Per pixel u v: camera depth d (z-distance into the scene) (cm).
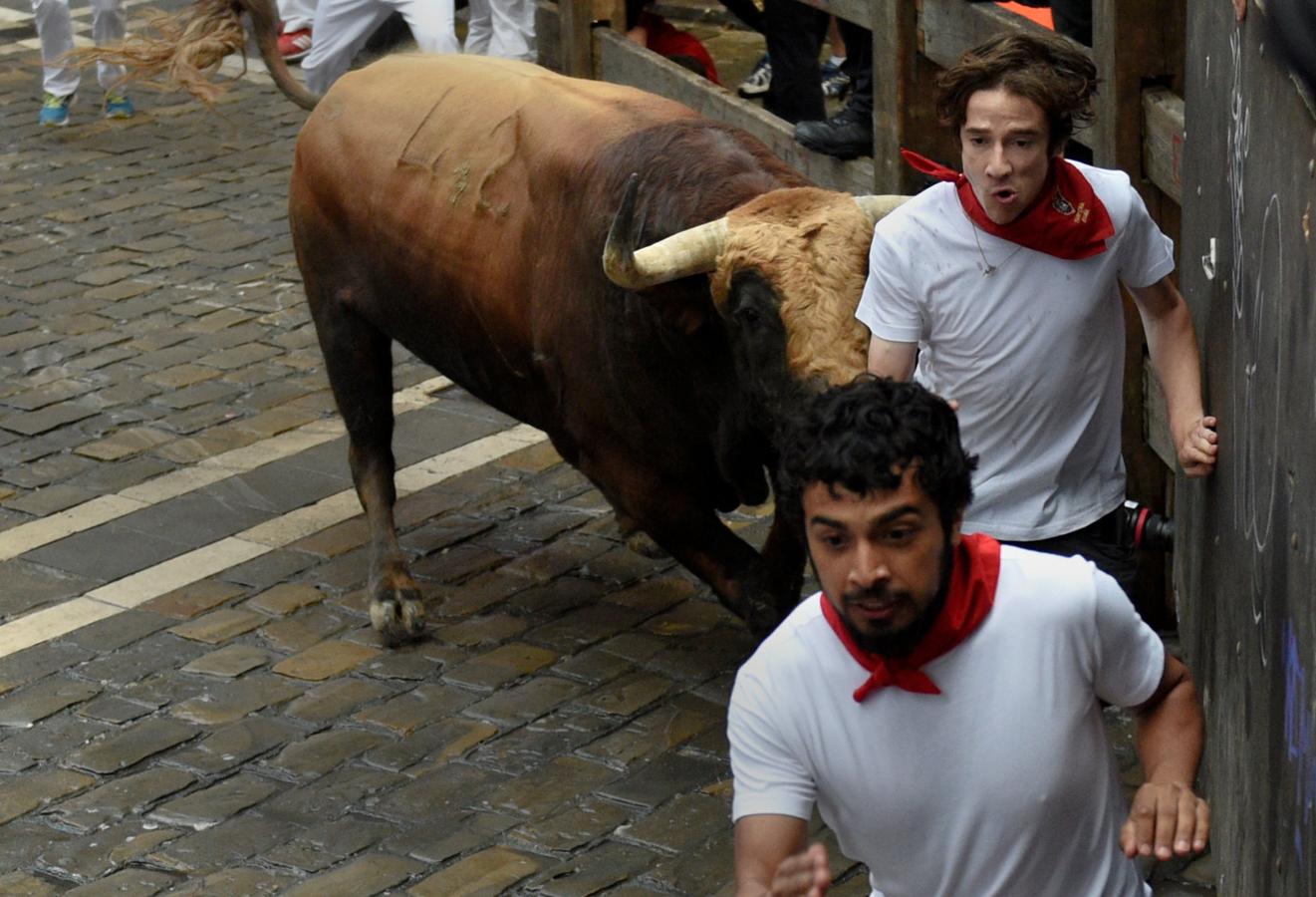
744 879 272
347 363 667
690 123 548
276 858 502
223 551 709
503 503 745
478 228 591
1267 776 324
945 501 254
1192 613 484
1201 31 479
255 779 546
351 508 745
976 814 268
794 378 464
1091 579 270
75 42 1477
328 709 587
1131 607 275
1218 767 415
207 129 1290
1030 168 408
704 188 517
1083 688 271
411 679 605
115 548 713
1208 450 414
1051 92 402
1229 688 391
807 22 938
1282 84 323
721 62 1289
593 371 551
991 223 422
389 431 676
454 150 605
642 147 539
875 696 267
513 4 1127
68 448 808
